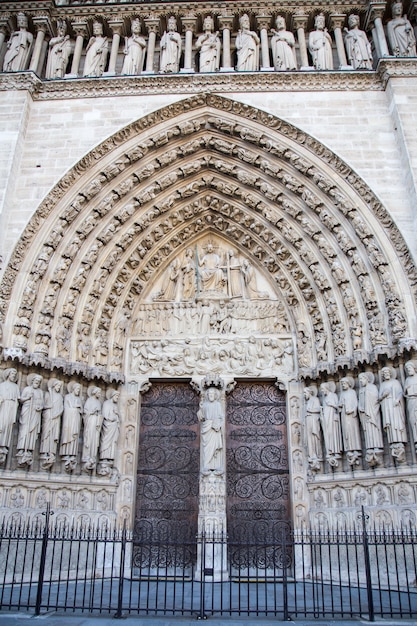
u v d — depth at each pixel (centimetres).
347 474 1480
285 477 1636
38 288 1568
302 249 1720
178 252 1923
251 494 1625
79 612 970
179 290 1864
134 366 1759
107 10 1909
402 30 1795
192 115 1778
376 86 1734
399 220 1537
